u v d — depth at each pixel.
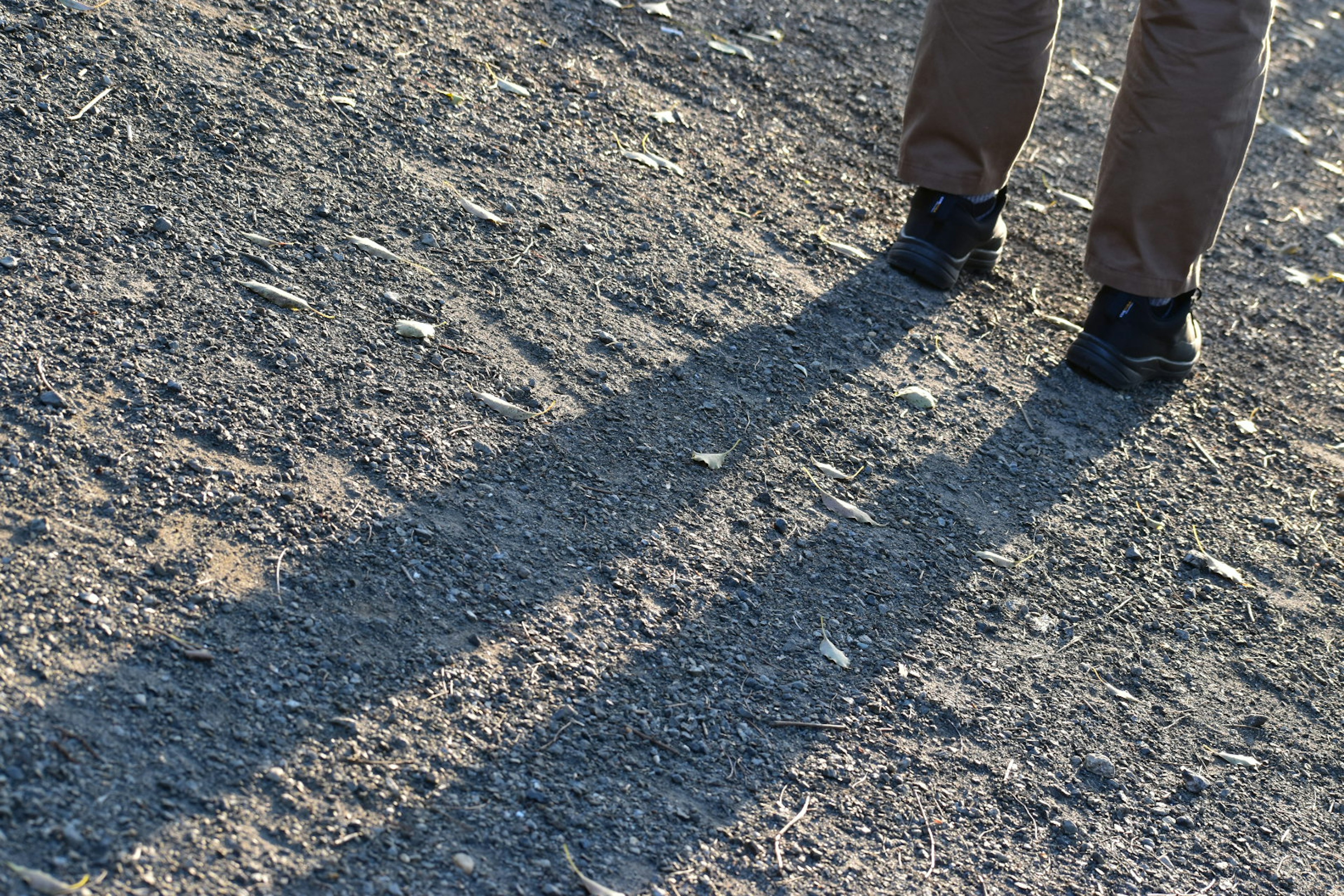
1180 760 2.19
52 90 2.88
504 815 1.74
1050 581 2.51
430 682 1.89
